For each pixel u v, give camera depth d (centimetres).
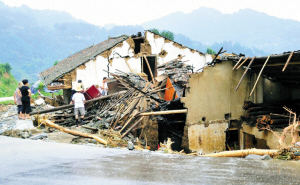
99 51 2438
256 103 1402
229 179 348
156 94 1594
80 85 1312
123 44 2439
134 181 337
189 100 1305
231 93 1388
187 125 1307
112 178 349
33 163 433
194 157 518
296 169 409
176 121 1383
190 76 1305
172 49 2584
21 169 393
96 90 1502
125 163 445
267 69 1333
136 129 1256
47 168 400
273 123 1175
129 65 2462
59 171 382
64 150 561
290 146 562
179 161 471
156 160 477
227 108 1384
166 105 1358
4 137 755
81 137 964
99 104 1471
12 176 355
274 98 1459
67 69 2405
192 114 1314
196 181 338
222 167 421
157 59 2558
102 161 457
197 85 1319
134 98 1434
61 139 931
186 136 1309
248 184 326
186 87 1312
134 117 1259
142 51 2545
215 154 694
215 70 1352
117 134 1083
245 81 1403
